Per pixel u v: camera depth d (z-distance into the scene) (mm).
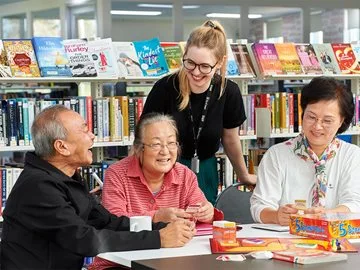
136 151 3127
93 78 4840
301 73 5602
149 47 5125
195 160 3844
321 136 3121
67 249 2580
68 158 2723
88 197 2846
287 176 3252
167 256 2496
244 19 9539
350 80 6219
